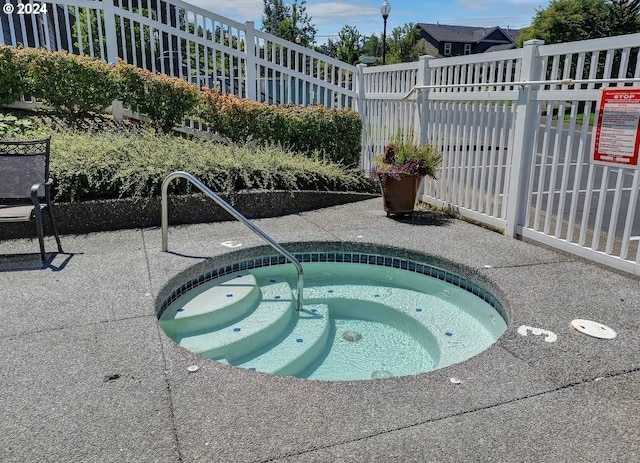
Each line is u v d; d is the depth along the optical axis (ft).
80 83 21.95
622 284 11.80
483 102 16.70
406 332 12.21
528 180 15.19
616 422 6.84
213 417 6.83
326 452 6.17
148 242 15.25
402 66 21.13
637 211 21.35
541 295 11.17
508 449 6.28
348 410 7.02
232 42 26.25
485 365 8.28
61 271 12.48
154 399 7.23
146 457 6.05
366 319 12.94
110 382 7.66
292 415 6.89
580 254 13.55
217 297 12.24
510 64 15.26
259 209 19.17
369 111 24.75
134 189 17.69
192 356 8.49
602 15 85.66
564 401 7.31
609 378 7.92
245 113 23.39
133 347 8.74
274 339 11.16
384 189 18.43
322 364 10.68
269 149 22.38
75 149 18.16
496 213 16.61
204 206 18.15
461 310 12.88
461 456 6.14
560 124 13.73
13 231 15.56
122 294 11.03
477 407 7.13
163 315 11.19
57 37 23.88
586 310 10.40
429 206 20.48
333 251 15.48
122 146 19.22
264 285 14.05
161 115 23.24
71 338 9.05
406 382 7.77
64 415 6.84
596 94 12.32
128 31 26.78
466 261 13.47
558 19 88.84
